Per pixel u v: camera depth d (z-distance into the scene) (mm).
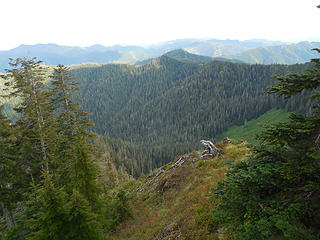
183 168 19547
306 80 4965
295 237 4020
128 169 90125
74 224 8703
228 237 7730
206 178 15594
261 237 4734
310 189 4812
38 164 17938
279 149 6262
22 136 17844
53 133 18812
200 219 9867
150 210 16484
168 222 12406
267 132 5488
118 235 14258
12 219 17344
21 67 18250
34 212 11367
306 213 4840
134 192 23297
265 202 5441
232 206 6066
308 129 4820
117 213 15812
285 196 5398
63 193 8961
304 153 4863
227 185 6656
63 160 18922
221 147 20859
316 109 5211
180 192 16469
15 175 16469
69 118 21031
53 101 21000
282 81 5328
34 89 18719
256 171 5855
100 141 102562
